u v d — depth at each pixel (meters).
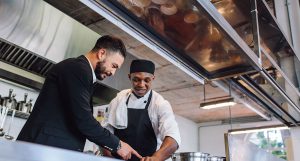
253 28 2.00
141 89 1.71
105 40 1.38
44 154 0.51
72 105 1.17
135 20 1.57
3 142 0.45
